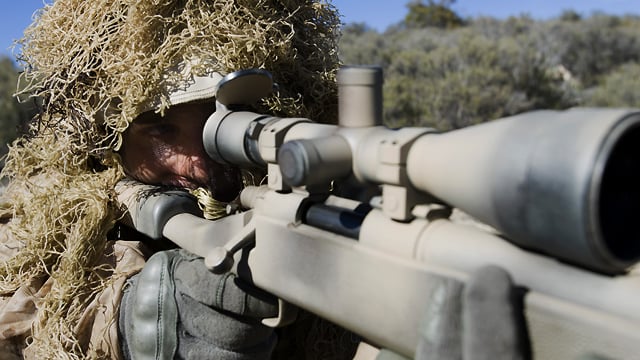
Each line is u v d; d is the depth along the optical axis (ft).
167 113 4.86
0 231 5.56
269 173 3.51
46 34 5.29
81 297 4.68
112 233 5.27
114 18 4.89
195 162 4.92
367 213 3.00
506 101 37.47
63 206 4.90
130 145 5.14
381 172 2.79
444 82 38.42
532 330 2.28
